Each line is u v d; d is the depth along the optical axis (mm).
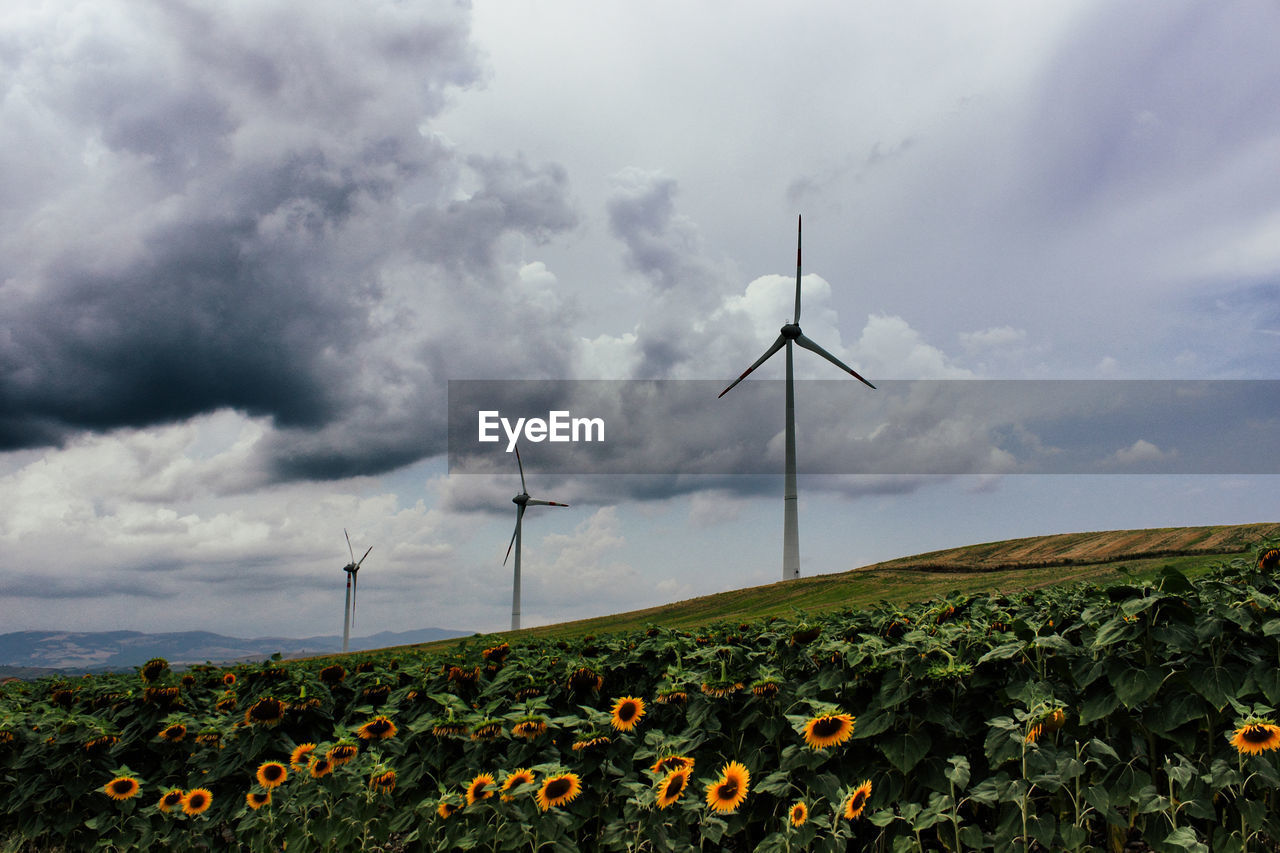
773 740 6289
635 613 93000
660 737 6238
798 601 80875
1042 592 8062
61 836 8656
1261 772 4824
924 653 5738
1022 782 4969
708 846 6340
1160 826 5082
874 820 5234
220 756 8086
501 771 6141
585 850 6602
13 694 11789
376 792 6988
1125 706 5469
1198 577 7336
